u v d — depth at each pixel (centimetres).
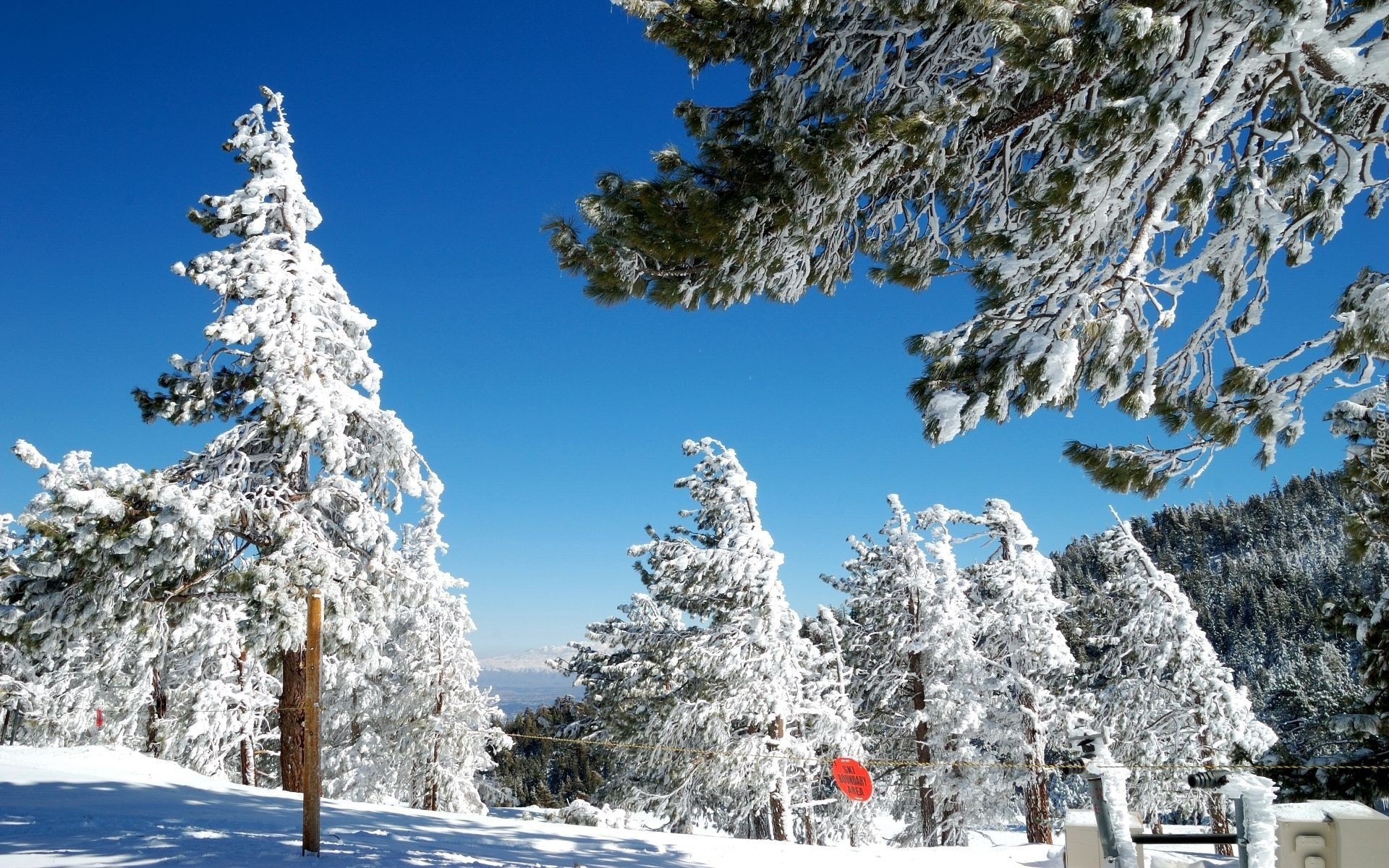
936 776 2619
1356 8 539
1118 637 2800
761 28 639
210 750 2283
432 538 2986
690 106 687
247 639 1566
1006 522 2748
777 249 682
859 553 3083
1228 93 537
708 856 1006
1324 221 603
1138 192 621
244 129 1862
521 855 823
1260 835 462
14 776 1051
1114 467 702
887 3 587
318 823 644
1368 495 784
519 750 6278
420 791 2903
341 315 1884
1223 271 630
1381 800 950
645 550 2480
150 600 1600
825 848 1180
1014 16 544
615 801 2706
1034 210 567
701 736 2300
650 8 637
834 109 657
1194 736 2531
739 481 2428
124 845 627
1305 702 1964
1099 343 573
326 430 1723
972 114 613
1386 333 532
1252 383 631
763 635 2309
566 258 723
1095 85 559
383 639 1864
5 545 2302
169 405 1708
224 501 1609
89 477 1748
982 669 2645
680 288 698
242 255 1759
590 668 3095
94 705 2506
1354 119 668
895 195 731
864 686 2861
